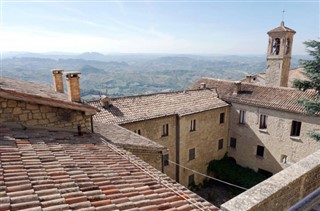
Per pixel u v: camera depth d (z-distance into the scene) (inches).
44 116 293.0
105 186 183.0
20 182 160.7
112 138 371.9
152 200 177.3
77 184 175.2
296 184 211.5
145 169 242.8
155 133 710.5
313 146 696.4
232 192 805.9
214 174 900.0
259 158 835.4
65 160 217.0
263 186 197.5
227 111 891.4
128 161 259.8
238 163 901.2
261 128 820.0
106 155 262.2
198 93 885.2
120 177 208.1
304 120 703.7
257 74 1317.7
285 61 994.7
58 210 138.9
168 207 173.5
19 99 264.8
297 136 734.5
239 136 882.8
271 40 1007.0
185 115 746.2
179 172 782.5
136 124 660.1
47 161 206.1
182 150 774.5
